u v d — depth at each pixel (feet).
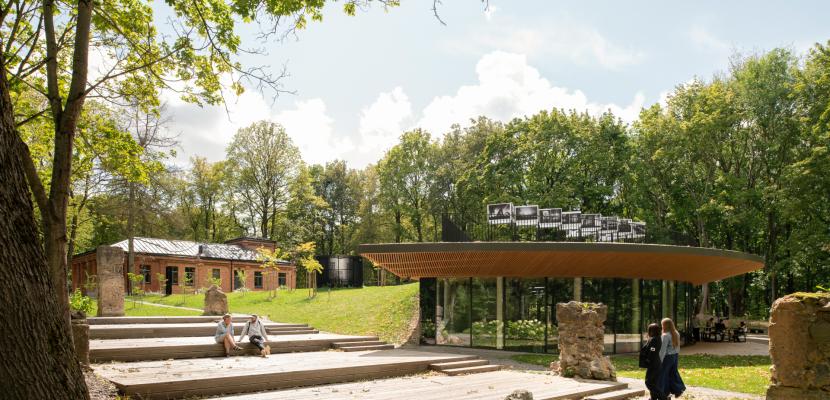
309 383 40.47
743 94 129.08
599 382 45.55
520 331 75.56
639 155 140.87
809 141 123.13
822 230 113.80
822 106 113.19
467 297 79.25
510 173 144.46
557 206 133.80
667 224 147.33
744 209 124.47
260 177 185.37
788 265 122.42
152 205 132.26
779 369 30.19
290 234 195.62
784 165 126.31
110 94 44.29
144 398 32.01
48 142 57.26
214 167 204.44
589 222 88.99
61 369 12.26
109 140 46.06
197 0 37.76
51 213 25.36
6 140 11.63
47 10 28.43
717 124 123.24
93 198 134.10
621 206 148.25
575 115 147.54
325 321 88.48
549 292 75.15
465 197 161.68
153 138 106.01
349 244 223.51
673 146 128.16
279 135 185.47
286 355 52.49
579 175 139.95
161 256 142.41
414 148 189.67
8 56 39.37
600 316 49.11
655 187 138.10
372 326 84.64
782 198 115.34
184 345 47.47
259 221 204.85
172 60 39.65
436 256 72.38
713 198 131.13
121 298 71.31
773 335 30.63
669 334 36.24
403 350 62.39
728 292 142.10
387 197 189.98
